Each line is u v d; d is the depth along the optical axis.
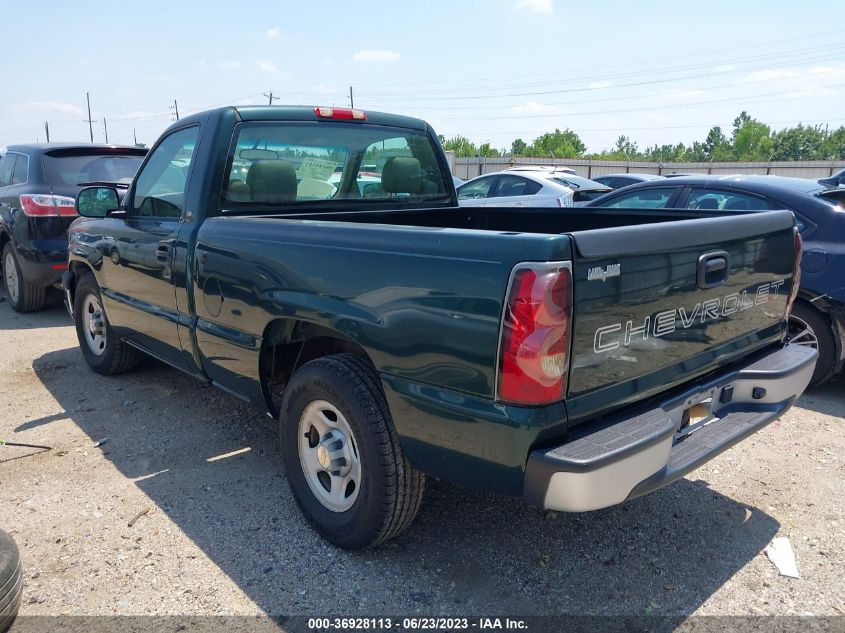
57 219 7.03
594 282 2.21
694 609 2.66
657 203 5.90
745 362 3.11
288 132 3.90
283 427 3.15
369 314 2.61
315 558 2.97
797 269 3.37
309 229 2.93
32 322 7.33
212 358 3.64
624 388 2.43
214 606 2.66
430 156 4.68
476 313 2.24
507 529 3.20
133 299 4.41
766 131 96.31
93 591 2.75
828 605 2.68
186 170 3.84
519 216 4.59
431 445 2.48
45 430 4.39
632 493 2.31
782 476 3.74
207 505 3.42
